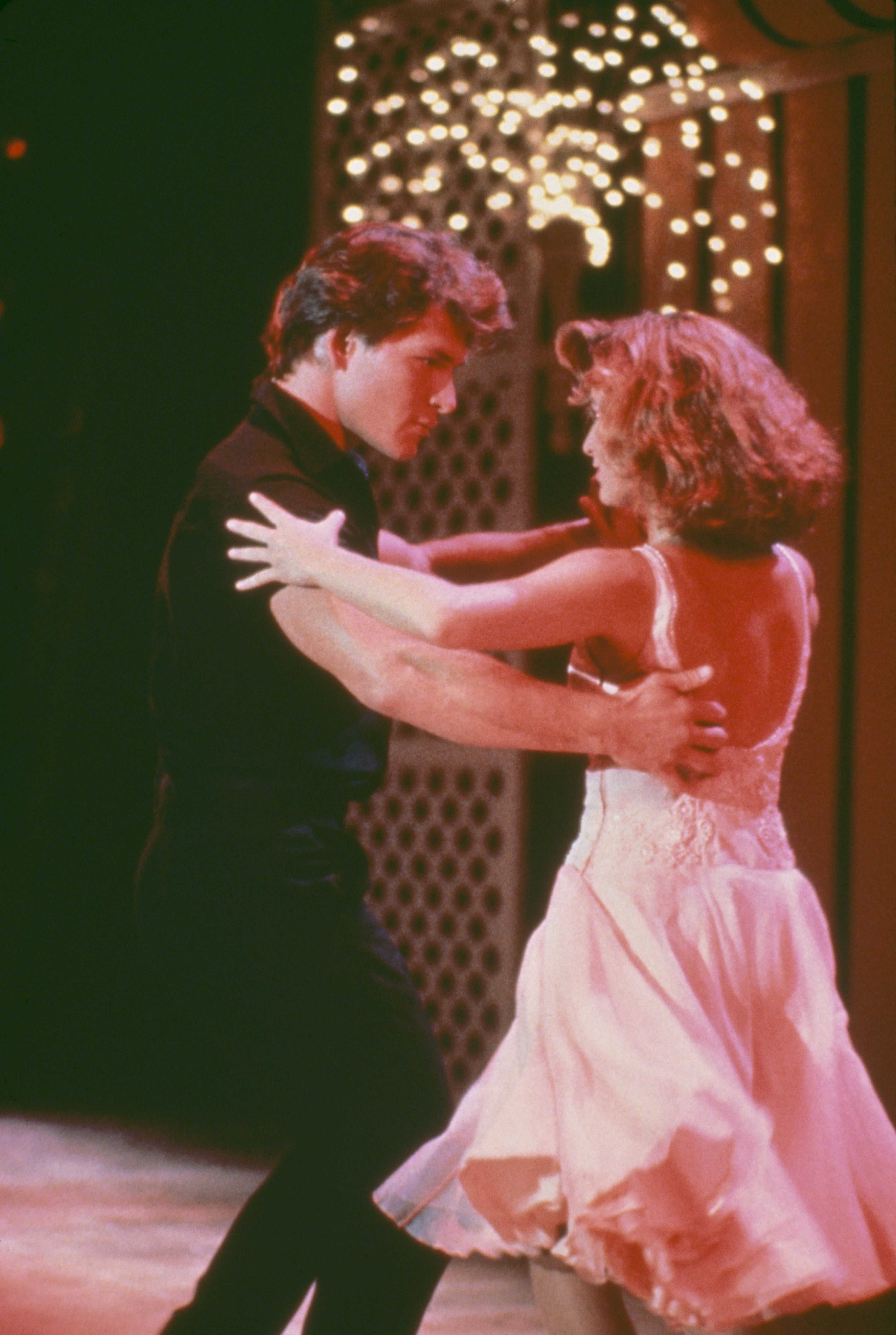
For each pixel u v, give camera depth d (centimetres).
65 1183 1055
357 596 426
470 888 1184
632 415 438
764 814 448
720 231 1112
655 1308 401
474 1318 788
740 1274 392
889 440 1031
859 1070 446
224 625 488
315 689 490
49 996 1560
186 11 1544
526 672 1216
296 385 529
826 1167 412
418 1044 487
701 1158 393
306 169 1504
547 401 1187
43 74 1586
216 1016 488
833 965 455
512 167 1195
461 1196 447
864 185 1055
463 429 1227
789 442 440
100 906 1579
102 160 1590
